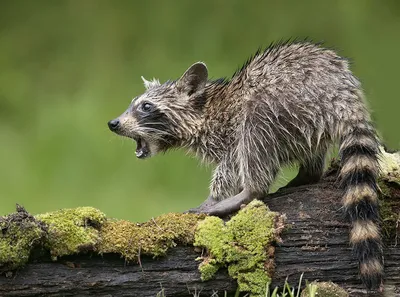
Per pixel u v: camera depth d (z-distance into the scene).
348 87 10.69
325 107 10.60
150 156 12.09
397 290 9.97
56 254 9.47
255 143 10.80
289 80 10.79
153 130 11.86
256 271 9.71
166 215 10.00
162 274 9.69
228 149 11.32
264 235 9.76
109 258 9.63
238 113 11.20
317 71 10.77
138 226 9.80
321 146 10.89
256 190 10.77
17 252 9.27
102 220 9.78
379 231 9.87
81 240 9.51
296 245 9.93
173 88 11.86
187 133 11.67
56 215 9.70
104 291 9.58
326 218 10.13
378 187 10.26
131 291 9.64
